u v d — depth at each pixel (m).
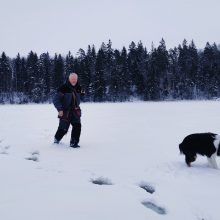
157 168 5.85
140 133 10.53
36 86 64.94
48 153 7.00
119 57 69.19
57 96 7.75
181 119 15.51
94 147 7.85
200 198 4.29
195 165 6.14
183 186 4.80
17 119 16.05
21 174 5.12
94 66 71.56
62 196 4.08
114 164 6.10
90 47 75.81
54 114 19.98
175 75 69.88
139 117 17.28
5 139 8.97
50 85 67.56
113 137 9.62
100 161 6.32
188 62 72.38
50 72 70.94
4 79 69.06
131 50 73.38
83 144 8.30
